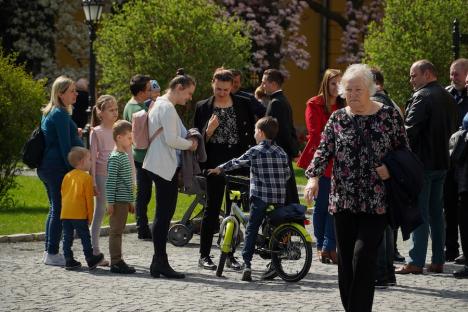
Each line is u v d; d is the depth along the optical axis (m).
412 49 48.34
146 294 19.08
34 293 19.12
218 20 48.72
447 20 48.78
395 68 48.69
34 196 36.59
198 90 46.41
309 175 16.06
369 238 15.49
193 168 21.06
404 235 15.71
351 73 15.77
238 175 22.94
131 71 47.03
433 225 21.91
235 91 23.62
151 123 20.75
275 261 20.72
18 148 32.53
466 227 21.33
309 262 20.45
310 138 23.44
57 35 64.75
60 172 22.25
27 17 63.53
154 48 46.81
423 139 21.38
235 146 22.11
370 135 15.71
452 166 22.20
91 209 21.77
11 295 18.91
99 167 22.94
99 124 24.88
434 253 21.98
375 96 20.97
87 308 17.75
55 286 19.86
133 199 21.67
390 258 20.22
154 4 46.81
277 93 24.05
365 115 15.82
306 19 69.81
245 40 48.59
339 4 71.62
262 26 65.75
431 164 21.34
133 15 46.94
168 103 20.70
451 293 19.55
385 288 19.91
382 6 69.81
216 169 21.03
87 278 20.80
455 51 31.77
